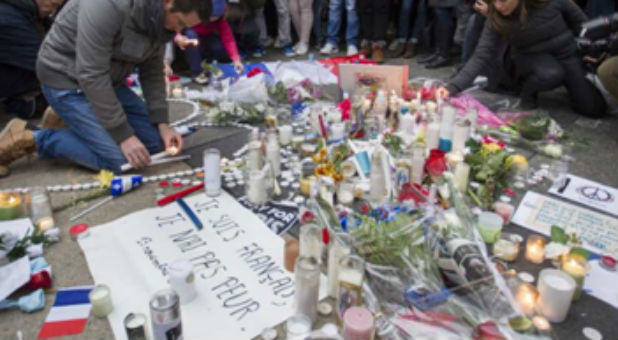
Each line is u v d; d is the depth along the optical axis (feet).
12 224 7.22
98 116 8.52
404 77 12.10
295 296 5.52
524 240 7.23
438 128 9.46
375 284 5.78
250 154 8.29
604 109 12.94
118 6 7.88
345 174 8.53
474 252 5.57
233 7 18.72
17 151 9.26
